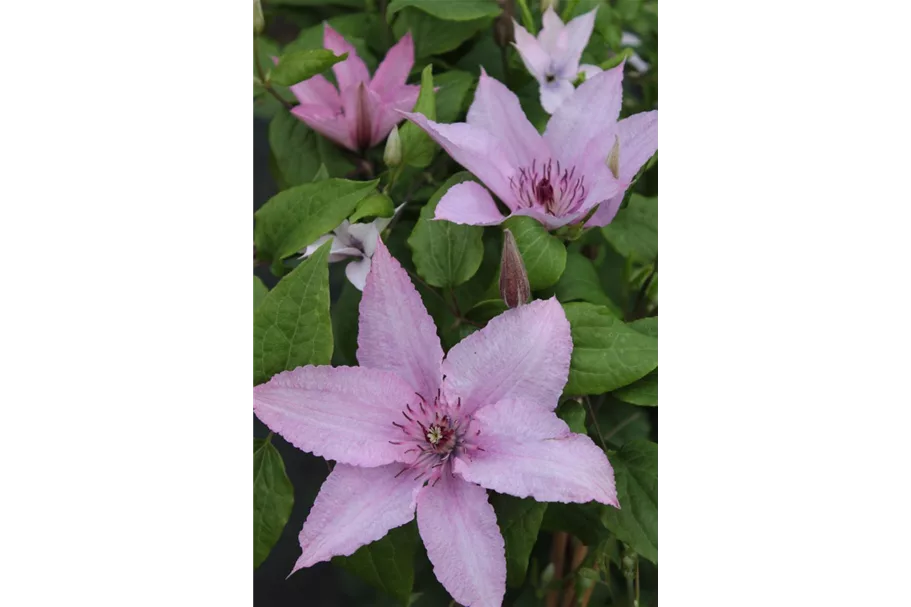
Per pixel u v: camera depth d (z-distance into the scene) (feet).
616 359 1.32
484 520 1.27
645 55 2.11
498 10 1.64
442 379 1.32
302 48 1.71
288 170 1.61
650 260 1.64
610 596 1.59
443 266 1.44
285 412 1.28
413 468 1.31
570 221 1.37
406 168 1.62
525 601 1.65
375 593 1.63
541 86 1.58
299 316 1.31
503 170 1.42
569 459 1.25
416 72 1.70
